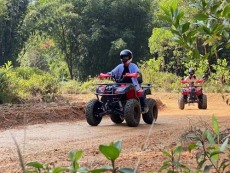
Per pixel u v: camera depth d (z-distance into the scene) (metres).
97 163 4.70
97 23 39.56
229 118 11.23
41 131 9.33
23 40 38.97
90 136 8.45
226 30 2.54
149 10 40.31
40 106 12.89
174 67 33.16
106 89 10.30
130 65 10.70
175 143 6.11
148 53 41.31
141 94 10.57
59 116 11.56
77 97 19.44
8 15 37.94
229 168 3.16
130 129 9.59
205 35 2.57
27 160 5.42
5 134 8.83
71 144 7.27
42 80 19.78
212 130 6.95
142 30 40.56
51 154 5.96
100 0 39.34
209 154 1.94
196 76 16.53
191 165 3.81
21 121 10.45
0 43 37.78
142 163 4.49
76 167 1.58
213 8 2.50
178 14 2.38
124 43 37.38
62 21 39.47
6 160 5.55
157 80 28.30
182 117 12.30
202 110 15.41
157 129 9.29
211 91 22.50
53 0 40.88
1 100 14.87
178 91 24.83
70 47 40.94
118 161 4.73
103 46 39.72
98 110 10.57
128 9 39.53
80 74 41.91
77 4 40.41
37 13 38.53
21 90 17.16
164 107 16.45
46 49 46.16
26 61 47.88
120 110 10.38
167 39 32.59
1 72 15.64
